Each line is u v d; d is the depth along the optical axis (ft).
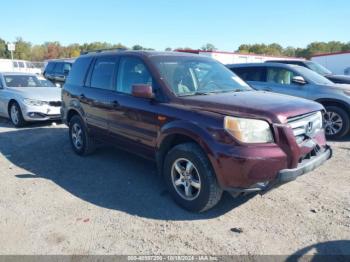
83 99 18.60
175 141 13.52
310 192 14.34
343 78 31.76
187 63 15.69
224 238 10.97
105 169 17.74
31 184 15.83
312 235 11.06
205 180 11.91
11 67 98.73
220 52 87.61
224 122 11.37
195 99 13.08
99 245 10.73
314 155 12.82
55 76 58.85
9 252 10.42
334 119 24.41
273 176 11.23
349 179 15.81
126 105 15.28
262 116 11.35
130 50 16.67
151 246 10.62
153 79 14.34
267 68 27.86
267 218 12.20
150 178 16.39
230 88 15.43
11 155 20.67
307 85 25.34
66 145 22.75
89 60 19.19
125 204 13.58
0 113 32.48
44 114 29.35
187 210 12.89
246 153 10.93
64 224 12.03
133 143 15.46
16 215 12.73
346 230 11.32
